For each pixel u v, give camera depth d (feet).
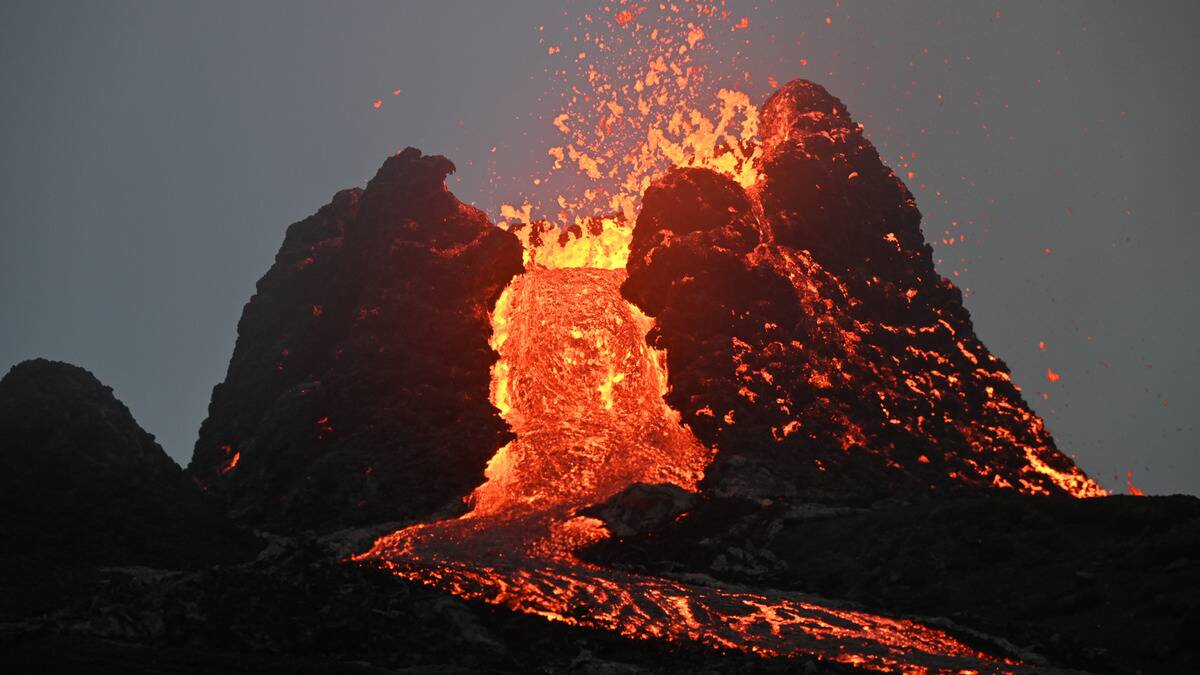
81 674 175.63
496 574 256.11
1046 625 238.68
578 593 245.65
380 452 328.08
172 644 196.75
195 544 284.61
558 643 210.18
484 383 353.10
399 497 316.60
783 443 329.72
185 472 359.46
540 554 279.08
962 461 340.39
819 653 216.13
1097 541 262.67
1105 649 224.94
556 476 319.47
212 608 209.46
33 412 300.61
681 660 205.46
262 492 331.36
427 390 343.87
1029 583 252.83
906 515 285.23
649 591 250.37
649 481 314.76
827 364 357.82
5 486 277.23
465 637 208.33
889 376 361.71
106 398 319.06
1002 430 360.48
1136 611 234.99
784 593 256.93
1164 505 265.75
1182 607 229.04
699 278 364.17
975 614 245.86
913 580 260.83
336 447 333.83
